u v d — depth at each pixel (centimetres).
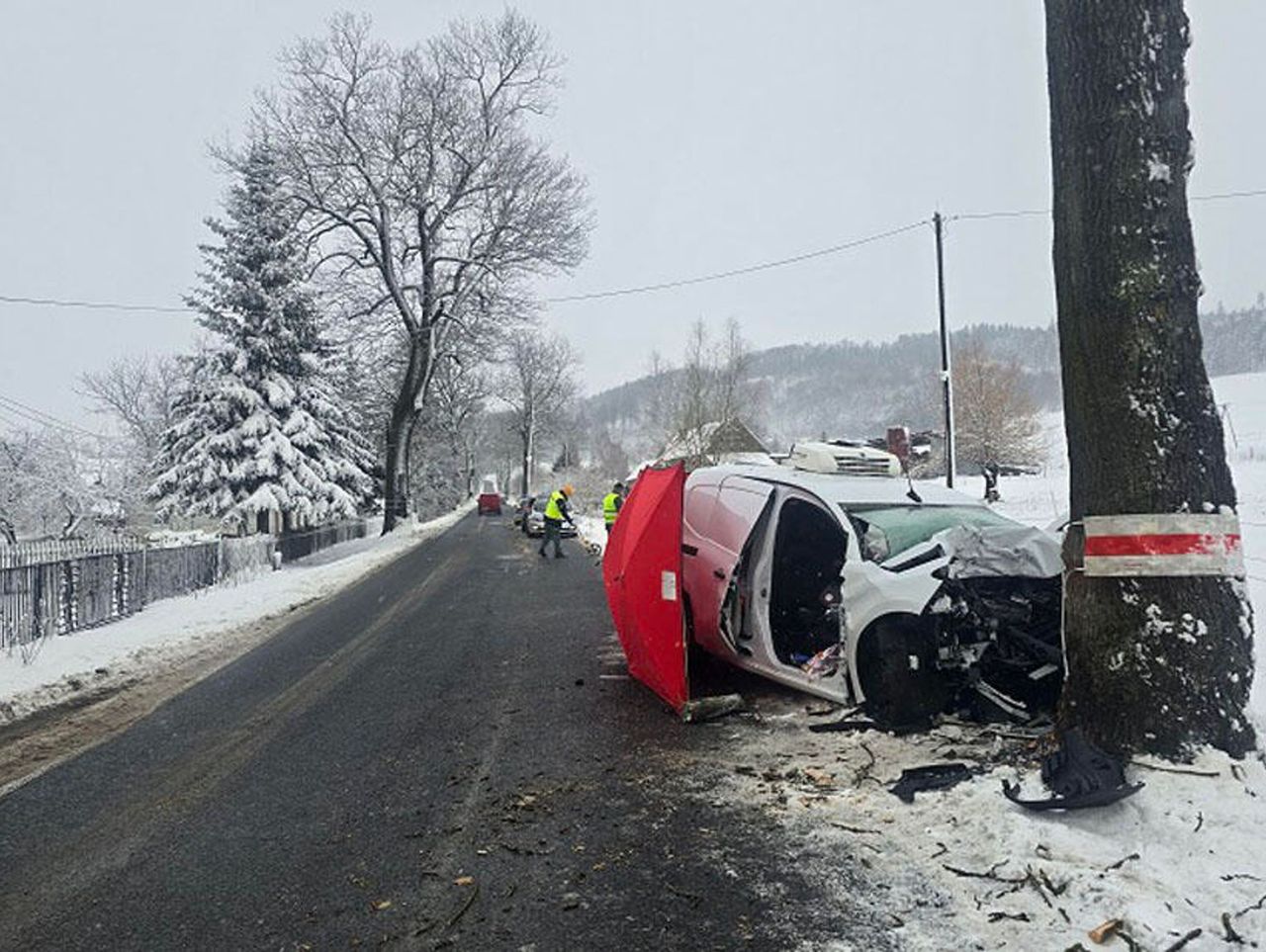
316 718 764
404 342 4212
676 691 709
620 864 443
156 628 1333
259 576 2181
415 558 2534
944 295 2572
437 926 390
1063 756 459
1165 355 470
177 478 2942
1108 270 477
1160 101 478
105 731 760
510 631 1170
